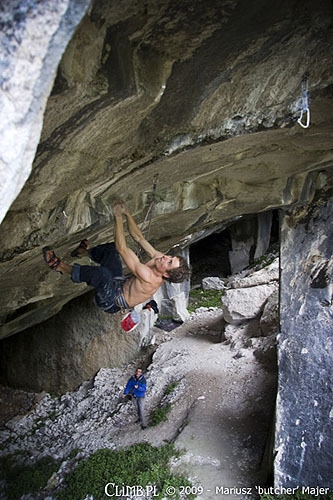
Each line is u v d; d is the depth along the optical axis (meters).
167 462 9.21
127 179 6.27
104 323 13.71
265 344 11.77
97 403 12.54
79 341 13.84
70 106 4.01
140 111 4.55
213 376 11.51
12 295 8.54
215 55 4.14
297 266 9.09
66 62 3.48
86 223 6.47
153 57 4.04
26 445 11.53
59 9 2.39
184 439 9.66
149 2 3.40
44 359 14.02
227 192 8.17
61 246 7.09
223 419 10.09
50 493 9.51
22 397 14.02
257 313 12.98
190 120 5.04
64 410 12.77
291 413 8.16
